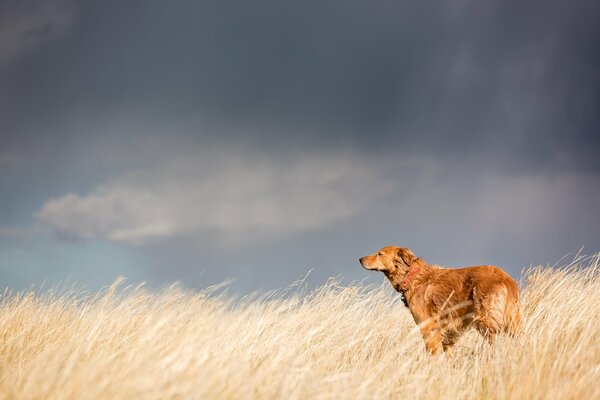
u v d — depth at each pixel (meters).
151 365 4.70
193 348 5.16
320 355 6.06
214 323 6.50
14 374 4.85
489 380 5.20
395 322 7.71
